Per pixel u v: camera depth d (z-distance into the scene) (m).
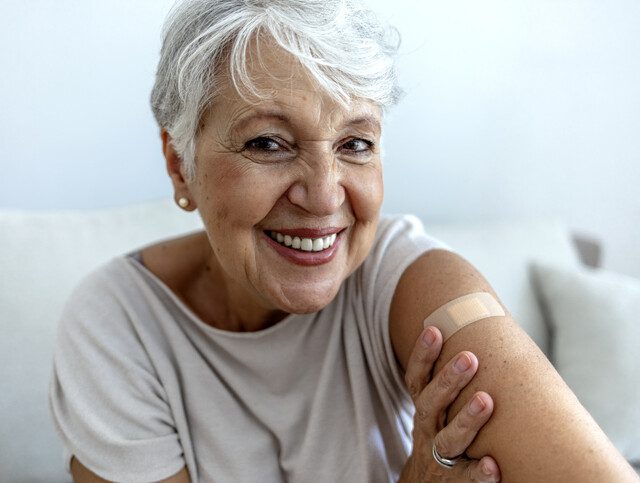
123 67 1.99
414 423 1.06
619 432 1.81
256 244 1.02
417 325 1.06
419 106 2.26
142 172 2.07
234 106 0.94
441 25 2.21
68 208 2.04
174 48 1.01
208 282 1.21
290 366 1.17
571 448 0.86
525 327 1.95
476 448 0.94
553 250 2.09
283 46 0.91
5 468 1.54
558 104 2.40
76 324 1.18
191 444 1.16
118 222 1.76
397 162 2.28
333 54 0.91
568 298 1.94
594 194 2.52
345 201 1.01
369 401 1.16
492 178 2.40
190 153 1.04
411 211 2.34
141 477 1.10
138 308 1.20
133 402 1.13
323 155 0.95
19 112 1.94
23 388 1.58
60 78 1.95
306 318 1.16
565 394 0.91
